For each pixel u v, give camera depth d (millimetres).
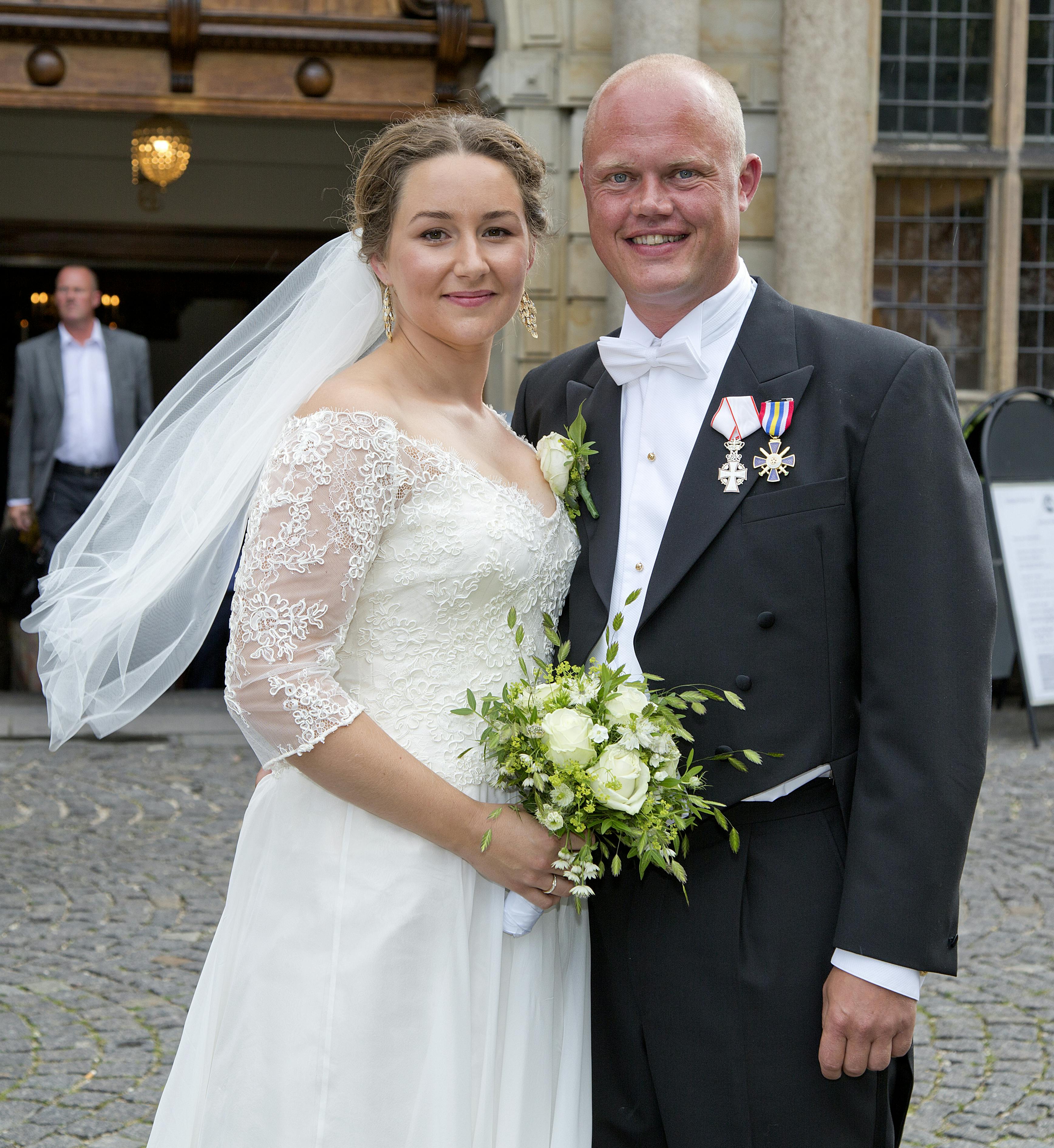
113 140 9227
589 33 6328
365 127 7371
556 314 6449
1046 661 6059
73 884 4242
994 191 6797
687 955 1931
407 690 1876
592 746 1766
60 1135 2842
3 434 9758
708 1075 1915
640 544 1997
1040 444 6320
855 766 1909
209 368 2107
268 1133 1834
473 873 1918
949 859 1788
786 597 1883
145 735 5945
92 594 2109
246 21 6344
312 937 1867
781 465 1899
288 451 1795
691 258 1933
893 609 1820
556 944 2018
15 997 3477
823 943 1886
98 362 6691
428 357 1971
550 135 6371
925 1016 3441
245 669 1795
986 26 6746
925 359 1883
